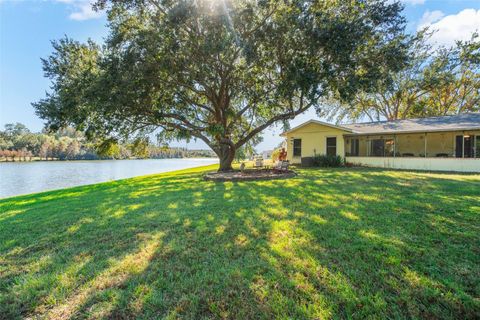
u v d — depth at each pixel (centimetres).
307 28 859
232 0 897
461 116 1427
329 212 448
